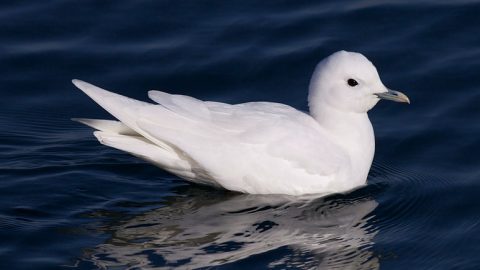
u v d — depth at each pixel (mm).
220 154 15695
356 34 20547
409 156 17500
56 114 18828
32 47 20344
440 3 21203
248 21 20953
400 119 18484
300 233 15141
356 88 16172
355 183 16344
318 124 16359
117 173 16750
